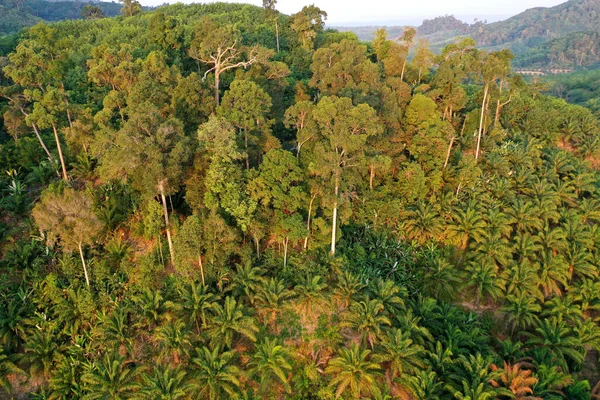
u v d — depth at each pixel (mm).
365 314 28844
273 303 29031
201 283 29422
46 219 26859
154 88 35000
